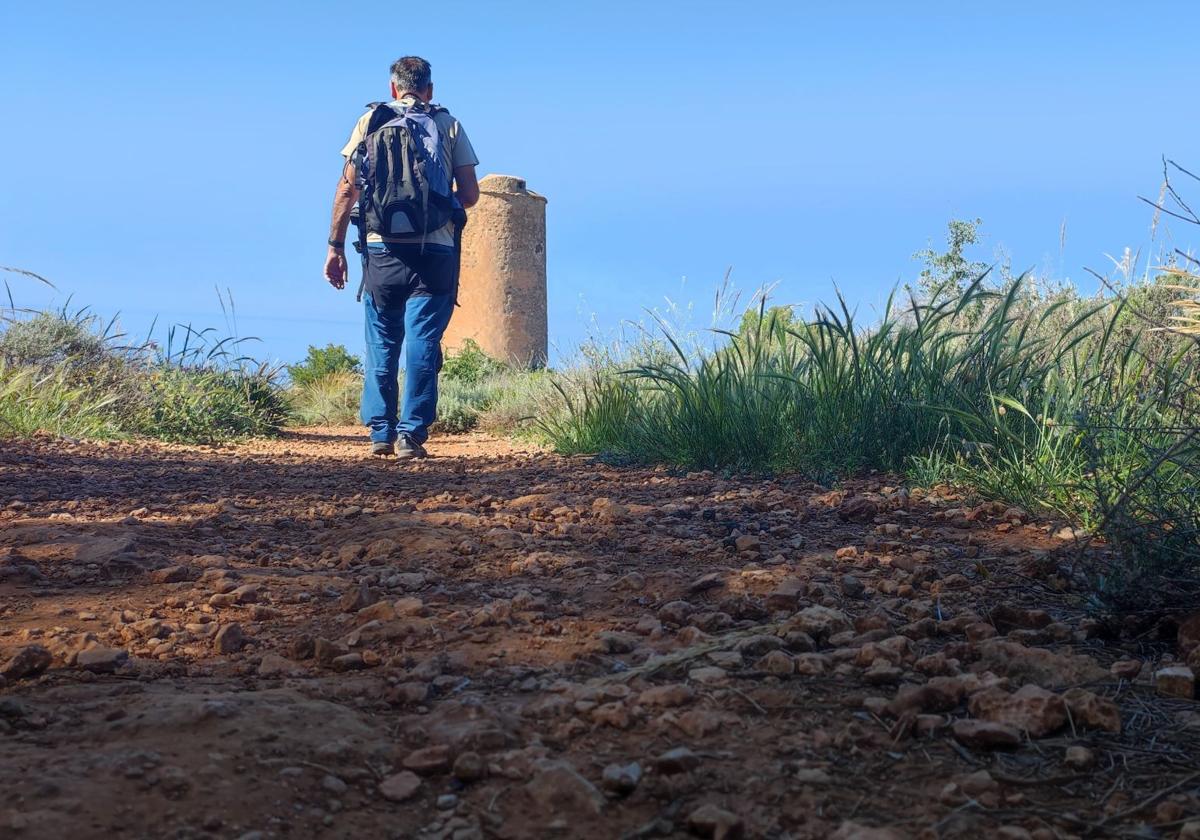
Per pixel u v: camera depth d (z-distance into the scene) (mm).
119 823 1234
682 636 2078
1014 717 1571
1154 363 3600
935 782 1405
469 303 20906
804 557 2947
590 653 1995
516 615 2295
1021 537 3256
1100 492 2662
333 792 1361
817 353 5281
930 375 4898
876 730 1576
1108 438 3570
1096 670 1827
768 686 1755
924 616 2254
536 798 1350
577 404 7992
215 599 2438
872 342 5129
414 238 6570
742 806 1327
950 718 1606
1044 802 1352
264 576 2746
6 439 7000
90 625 2246
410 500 4375
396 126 6500
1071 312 5695
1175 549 2246
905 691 1654
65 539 3188
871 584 2582
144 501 4266
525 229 20875
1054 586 2529
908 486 4406
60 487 4719
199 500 4348
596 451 6715
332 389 14469
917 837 1254
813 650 1999
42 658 1893
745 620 2244
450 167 6832
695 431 5625
